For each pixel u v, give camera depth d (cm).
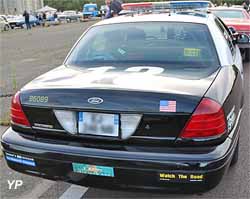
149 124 263
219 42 370
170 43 360
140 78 294
